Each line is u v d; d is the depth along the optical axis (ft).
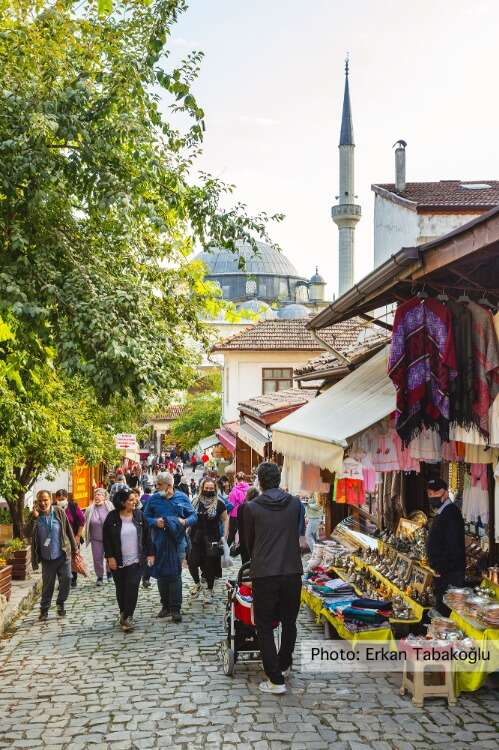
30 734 19.08
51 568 33.09
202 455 133.49
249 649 24.17
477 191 58.85
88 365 23.56
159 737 18.74
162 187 28.27
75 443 56.95
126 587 30.01
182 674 23.90
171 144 29.99
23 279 24.34
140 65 26.61
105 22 28.76
